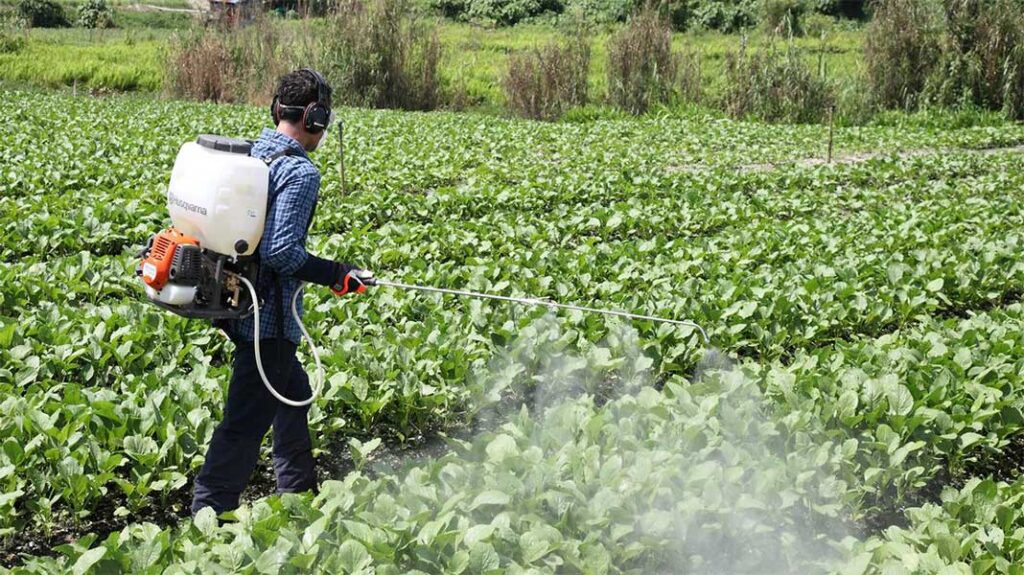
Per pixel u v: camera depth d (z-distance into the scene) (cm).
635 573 395
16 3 4891
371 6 2958
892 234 1071
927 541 412
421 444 593
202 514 407
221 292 424
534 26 4841
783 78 2803
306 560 368
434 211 1233
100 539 482
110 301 796
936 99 2811
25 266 843
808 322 769
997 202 1320
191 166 414
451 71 3397
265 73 2978
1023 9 2797
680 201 1322
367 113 2488
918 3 2822
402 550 384
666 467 449
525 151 1811
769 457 488
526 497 427
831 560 425
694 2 4784
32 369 595
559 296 805
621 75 2914
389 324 755
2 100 2336
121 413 525
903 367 615
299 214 419
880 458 518
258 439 452
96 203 1091
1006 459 599
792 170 1593
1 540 477
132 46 3912
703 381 642
